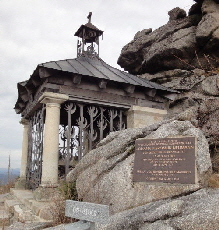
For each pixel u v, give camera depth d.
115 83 10.38
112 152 6.29
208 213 3.86
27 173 12.34
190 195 4.70
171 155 5.38
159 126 6.22
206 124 6.20
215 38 12.91
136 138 6.20
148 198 5.14
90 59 11.96
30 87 10.78
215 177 5.12
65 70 8.91
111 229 4.62
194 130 5.55
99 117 11.95
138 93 10.99
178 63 14.70
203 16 13.66
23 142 13.77
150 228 4.14
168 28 15.73
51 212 6.37
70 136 9.53
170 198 4.94
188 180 4.96
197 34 13.34
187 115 6.21
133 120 10.60
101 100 10.07
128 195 5.38
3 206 10.04
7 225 7.57
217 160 5.84
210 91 12.55
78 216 3.99
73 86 9.55
